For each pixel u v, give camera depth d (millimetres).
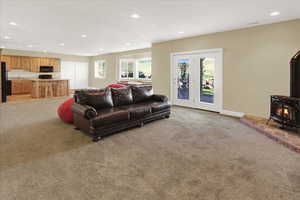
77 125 3428
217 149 2625
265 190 1687
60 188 1701
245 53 4426
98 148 2646
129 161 2254
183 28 4520
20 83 9031
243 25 4207
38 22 4125
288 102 3133
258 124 3646
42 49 8602
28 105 6121
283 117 3250
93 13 3508
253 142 2895
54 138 3037
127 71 8938
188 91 5816
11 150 2529
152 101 4648
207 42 5141
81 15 3629
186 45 5645
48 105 6152
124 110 3438
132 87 4477
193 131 3459
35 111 5184
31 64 9414
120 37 5629
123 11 3365
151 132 3402
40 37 5766
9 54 8703
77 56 11078
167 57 6227
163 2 2965
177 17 3684
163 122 4109
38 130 3457
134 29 4672
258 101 4289
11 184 1746
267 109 4156
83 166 2119
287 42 3805
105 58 10203
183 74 5879
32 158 2299
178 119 4383
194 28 4512
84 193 1636
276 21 3871
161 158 2340
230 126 3797
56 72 10312
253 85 4348
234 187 1732
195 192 1658
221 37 4840
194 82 5617
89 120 2945
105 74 10312
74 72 11023
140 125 3754
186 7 3154
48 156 2363
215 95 5133
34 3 3037
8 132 3314
